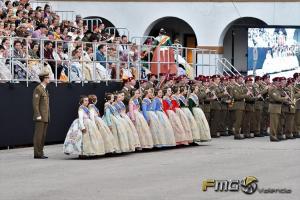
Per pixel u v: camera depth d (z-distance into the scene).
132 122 25.88
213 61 43.78
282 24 43.09
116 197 17.16
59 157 24.50
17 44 27.14
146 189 18.19
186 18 44.41
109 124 24.61
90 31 33.12
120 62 30.66
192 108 28.45
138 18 44.91
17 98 26.70
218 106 33.09
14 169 21.56
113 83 30.09
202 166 22.23
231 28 45.31
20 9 31.47
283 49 40.50
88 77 29.42
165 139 26.75
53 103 27.88
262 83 34.06
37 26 30.36
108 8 45.03
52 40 28.28
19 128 26.81
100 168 21.78
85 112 24.11
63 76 28.48
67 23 32.84
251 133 33.50
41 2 37.50
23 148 26.89
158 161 23.42
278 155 25.31
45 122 24.25
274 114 31.19
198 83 32.31
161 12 44.69
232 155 25.20
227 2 43.75
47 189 18.22
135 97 26.16
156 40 34.56
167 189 18.19
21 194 17.58
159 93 26.86
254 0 43.34
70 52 28.69
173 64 33.72
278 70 40.56
